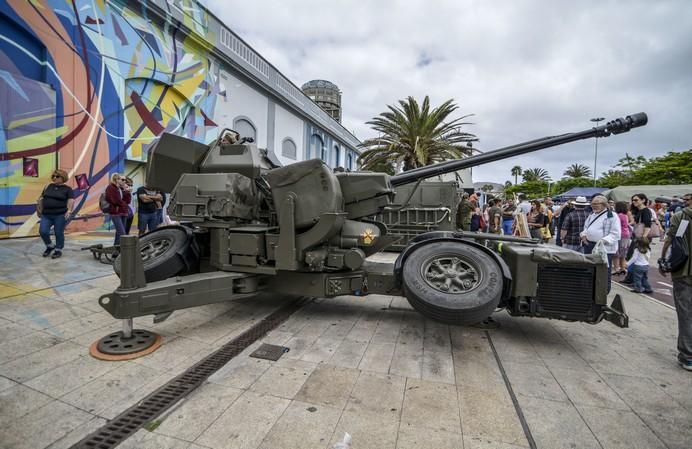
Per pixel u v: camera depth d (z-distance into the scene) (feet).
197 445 6.23
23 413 6.94
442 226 29.01
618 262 25.16
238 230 12.26
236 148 13.42
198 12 39.17
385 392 8.06
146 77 33.50
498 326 12.58
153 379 8.38
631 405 7.83
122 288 9.84
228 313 13.43
